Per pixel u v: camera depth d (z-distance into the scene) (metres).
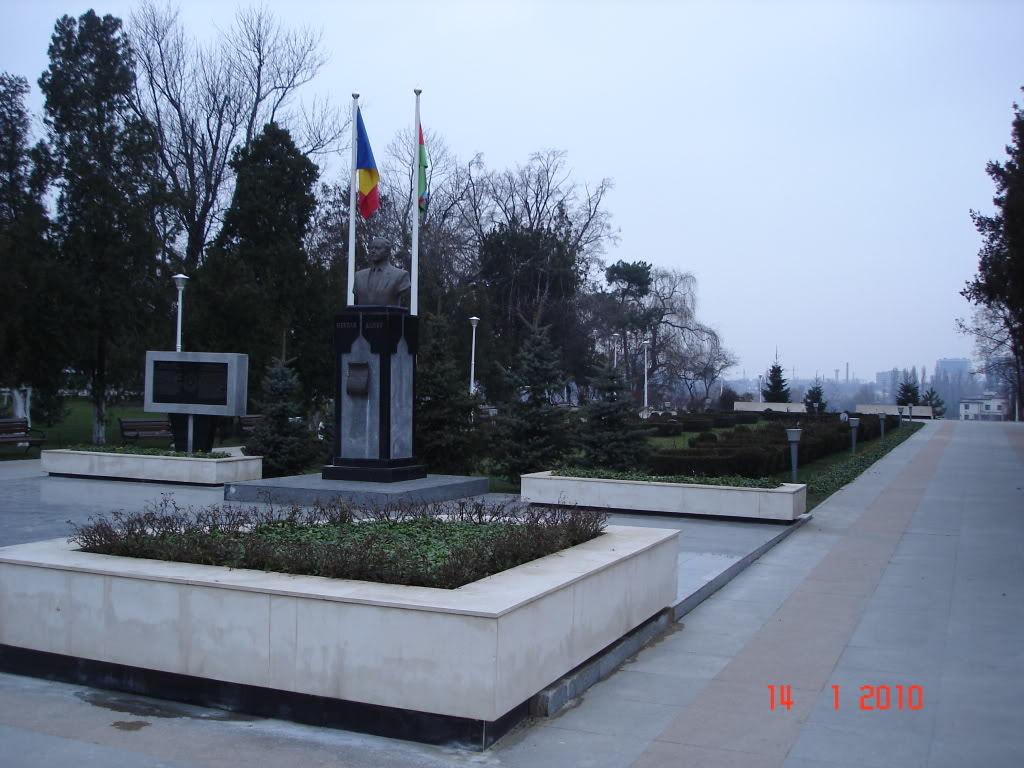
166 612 6.36
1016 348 42.91
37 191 30.00
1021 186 22.62
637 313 69.12
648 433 19.59
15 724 5.94
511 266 52.81
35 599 6.87
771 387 81.38
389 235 45.50
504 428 20.08
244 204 33.16
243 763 5.31
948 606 9.62
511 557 7.15
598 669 7.03
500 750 5.55
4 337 26.17
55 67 30.20
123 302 28.95
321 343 33.16
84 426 40.28
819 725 6.08
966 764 5.45
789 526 14.98
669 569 8.78
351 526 8.75
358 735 5.76
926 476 24.55
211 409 20.84
